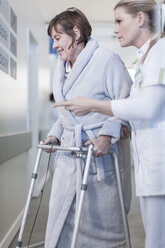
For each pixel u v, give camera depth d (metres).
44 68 5.61
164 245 1.30
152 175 1.28
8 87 2.76
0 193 2.47
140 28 1.38
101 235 1.84
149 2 1.34
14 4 2.96
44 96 5.69
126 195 1.92
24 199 3.54
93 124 1.80
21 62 3.42
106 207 1.84
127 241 1.84
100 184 1.83
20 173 3.34
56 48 1.86
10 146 2.73
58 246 1.84
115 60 1.79
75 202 1.84
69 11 1.82
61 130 2.02
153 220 1.31
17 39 3.16
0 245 2.42
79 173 1.79
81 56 1.79
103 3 4.21
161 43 1.24
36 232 2.69
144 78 1.29
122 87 1.76
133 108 1.28
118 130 1.71
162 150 1.27
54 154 2.01
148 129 1.30
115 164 1.82
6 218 2.67
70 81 1.82
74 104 1.45
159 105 1.25
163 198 1.29
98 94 1.81
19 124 3.33
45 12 5.04
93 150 1.68
